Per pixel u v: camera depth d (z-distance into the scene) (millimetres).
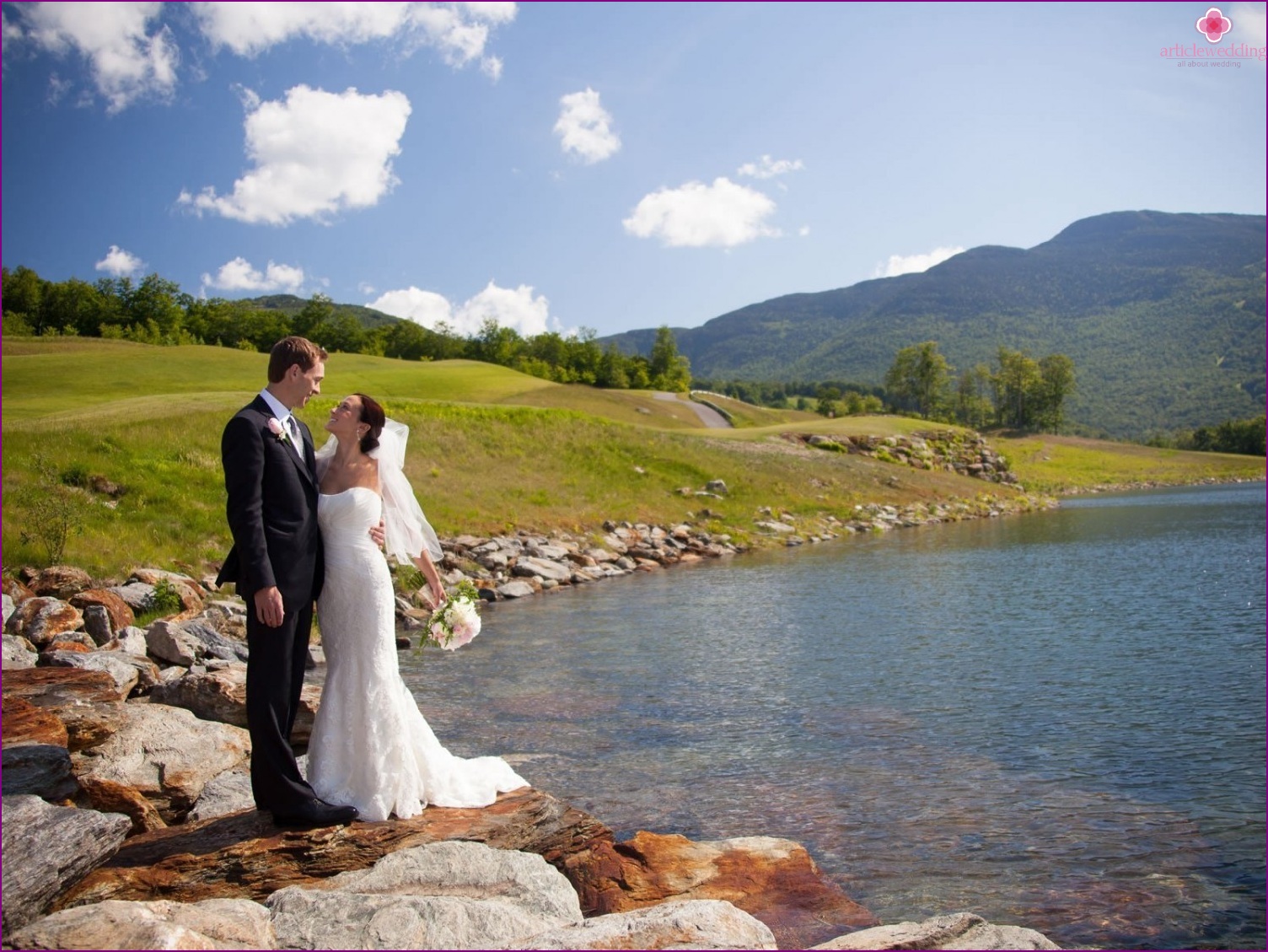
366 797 5297
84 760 6285
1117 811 7344
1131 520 41625
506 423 38625
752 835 6973
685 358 165875
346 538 5359
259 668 5035
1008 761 8703
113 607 13539
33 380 45281
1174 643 13922
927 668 12758
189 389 45531
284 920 4074
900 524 41500
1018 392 168375
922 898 5871
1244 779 7996
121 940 3301
